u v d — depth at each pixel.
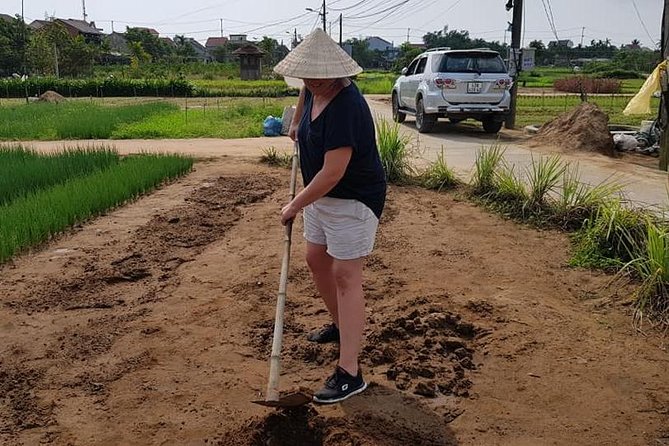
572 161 10.97
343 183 3.40
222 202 8.23
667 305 4.75
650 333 4.45
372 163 3.44
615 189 7.30
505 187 7.81
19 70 59.47
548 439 3.26
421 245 6.36
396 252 6.15
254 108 23.91
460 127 16.59
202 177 9.95
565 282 5.43
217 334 4.43
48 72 53.38
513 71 16.91
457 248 6.27
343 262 3.52
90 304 4.97
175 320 4.66
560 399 3.62
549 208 7.30
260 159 11.41
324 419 3.33
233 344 4.28
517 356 4.09
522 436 3.28
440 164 9.18
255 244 6.45
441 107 14.27
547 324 4.54
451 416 3.45
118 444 3.21
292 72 3.27
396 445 3.17
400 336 4.32
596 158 11.30
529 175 8.33
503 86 14.30
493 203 7.84
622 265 5.58
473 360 4.07
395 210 7.73
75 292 5.23
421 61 15.91
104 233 6.93
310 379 3.83
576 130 12.45
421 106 14.95
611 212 6.04
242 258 6.04
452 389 3.71
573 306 4.93
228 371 3.92
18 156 10.59
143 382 3.80
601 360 4.05
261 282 5.37
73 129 16.02
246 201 8.28
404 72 17.06
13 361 4.06
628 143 12.70
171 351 4.19
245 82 50.22
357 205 3.44
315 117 3.37
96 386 3.75
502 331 4.41
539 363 4.00
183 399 3.61
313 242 3.76
